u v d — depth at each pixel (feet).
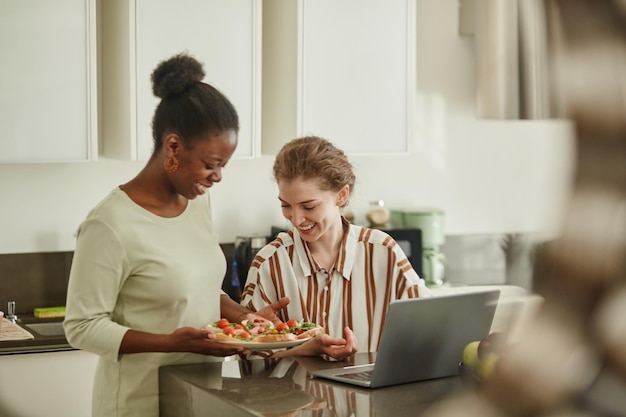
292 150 7.32
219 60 12.00
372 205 14.17
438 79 14.84
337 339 6.65
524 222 15.34
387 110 13.08
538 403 0.74
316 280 7.47
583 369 0.73
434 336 5.86
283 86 12.89
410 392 5.65
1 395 10.63
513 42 12.75
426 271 14.24
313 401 5.42
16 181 12.10
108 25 12.12
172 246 6.76
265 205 13.67
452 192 15.02
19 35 10.94
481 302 5.99
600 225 0.73
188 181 6.78
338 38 12.78
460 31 14.89
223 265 7.17
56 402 10.85
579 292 0.74
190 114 6.68
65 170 12.32
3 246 12.07
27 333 11.02
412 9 13.09
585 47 0.75
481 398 0.78
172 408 6.31
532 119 12.96
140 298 6.69
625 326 0.72
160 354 6.70
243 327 6.77
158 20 11.62
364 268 7.42
